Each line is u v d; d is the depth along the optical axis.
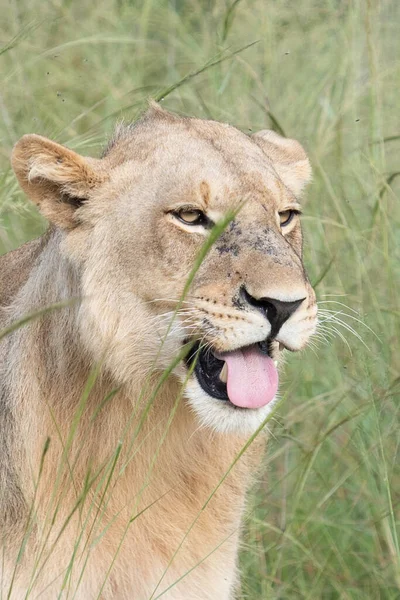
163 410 8.91
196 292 8.38
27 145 8.80
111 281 8.70
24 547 8.61
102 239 8.77
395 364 12.28
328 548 11.61
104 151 9.44
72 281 8.91
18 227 14.02
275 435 11.57
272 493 12.02
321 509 11.87
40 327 9.10
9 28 16.42
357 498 11.73
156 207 8.59
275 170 9.09
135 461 8.95
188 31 16.86
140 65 16.34
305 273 8.64
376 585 11.26
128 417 8.91
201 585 9.36
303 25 16.14
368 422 11.74
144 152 8.88
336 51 15.84
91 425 8.90
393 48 15.61
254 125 14.56
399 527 11.38
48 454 8.91
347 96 14.76
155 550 9.15
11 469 9.05
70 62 16.23
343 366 12.25
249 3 16.23
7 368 9.34
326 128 14.64
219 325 8.28
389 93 15.30
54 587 8.88
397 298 12.85
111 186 8.85
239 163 8.70
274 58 15.37
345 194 13.87
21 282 10.02
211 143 8.85
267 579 11.10
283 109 15.26
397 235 13.57
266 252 8.33
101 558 8.98
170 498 9.14
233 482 9.56
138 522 9.05
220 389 8.52
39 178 8.87
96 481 8.93
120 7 17.33
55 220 8.92
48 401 8.96
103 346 8.69
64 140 14.70
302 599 11.31
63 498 8.89
